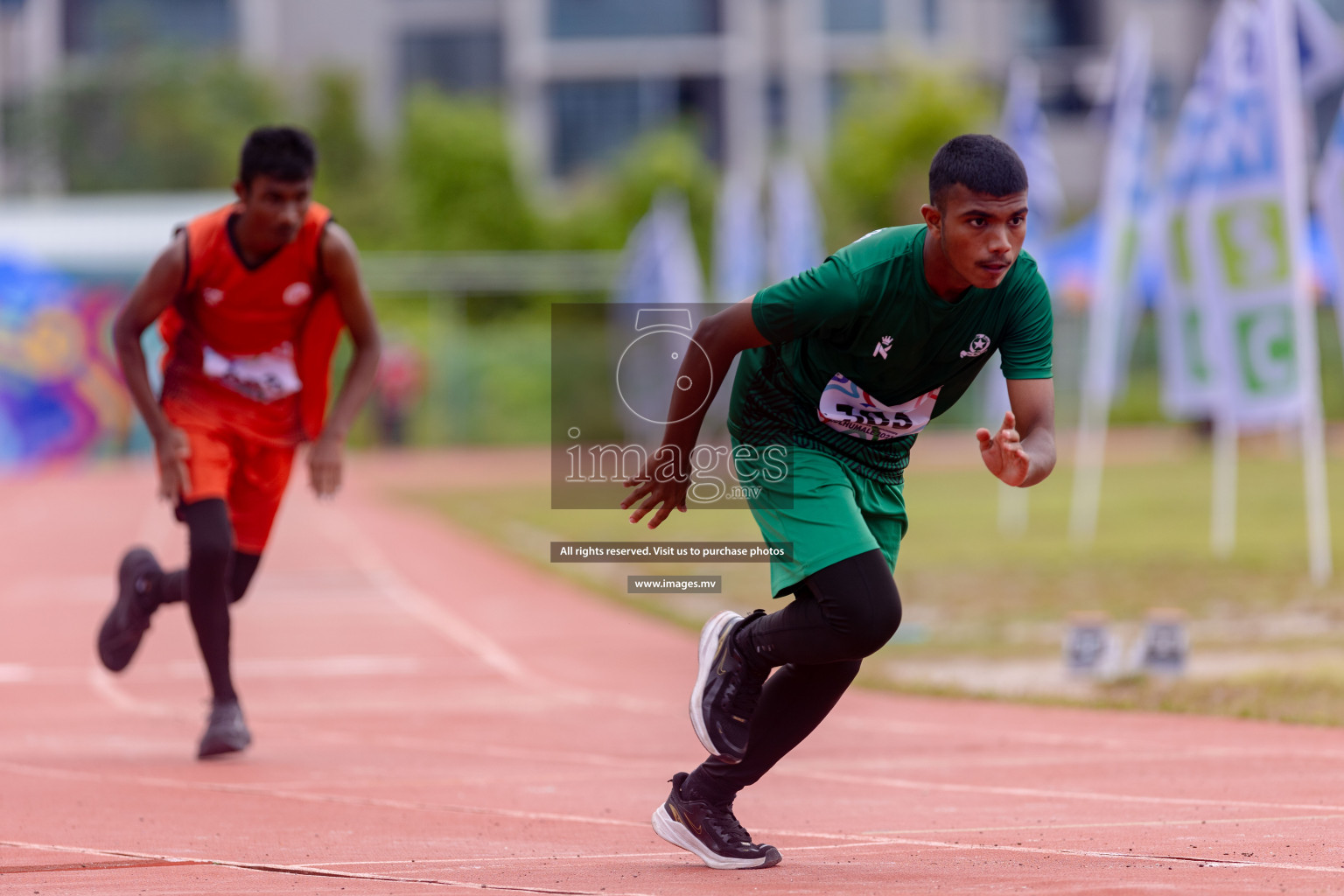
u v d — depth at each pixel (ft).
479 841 46.16
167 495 61.77
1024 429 40.16
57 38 518.78
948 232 36.78
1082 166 548.31
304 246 61.67
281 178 59.21
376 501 242.58
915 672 89.56
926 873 39.40
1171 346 135.23
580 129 556.10
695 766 62.18
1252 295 122.72
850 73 547.90
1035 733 68.33
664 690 86.17
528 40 549.54
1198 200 124.47
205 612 62.18
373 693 85.25
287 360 63.98
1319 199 123.13
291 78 491.72
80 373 320.91
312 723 74.64
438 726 73.46
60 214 327.67
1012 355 40.42
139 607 67.46
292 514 219.61
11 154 456.86
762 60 553.23
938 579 137.59
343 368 352.08
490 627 114.83
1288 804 49.75
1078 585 128.98
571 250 470.80
